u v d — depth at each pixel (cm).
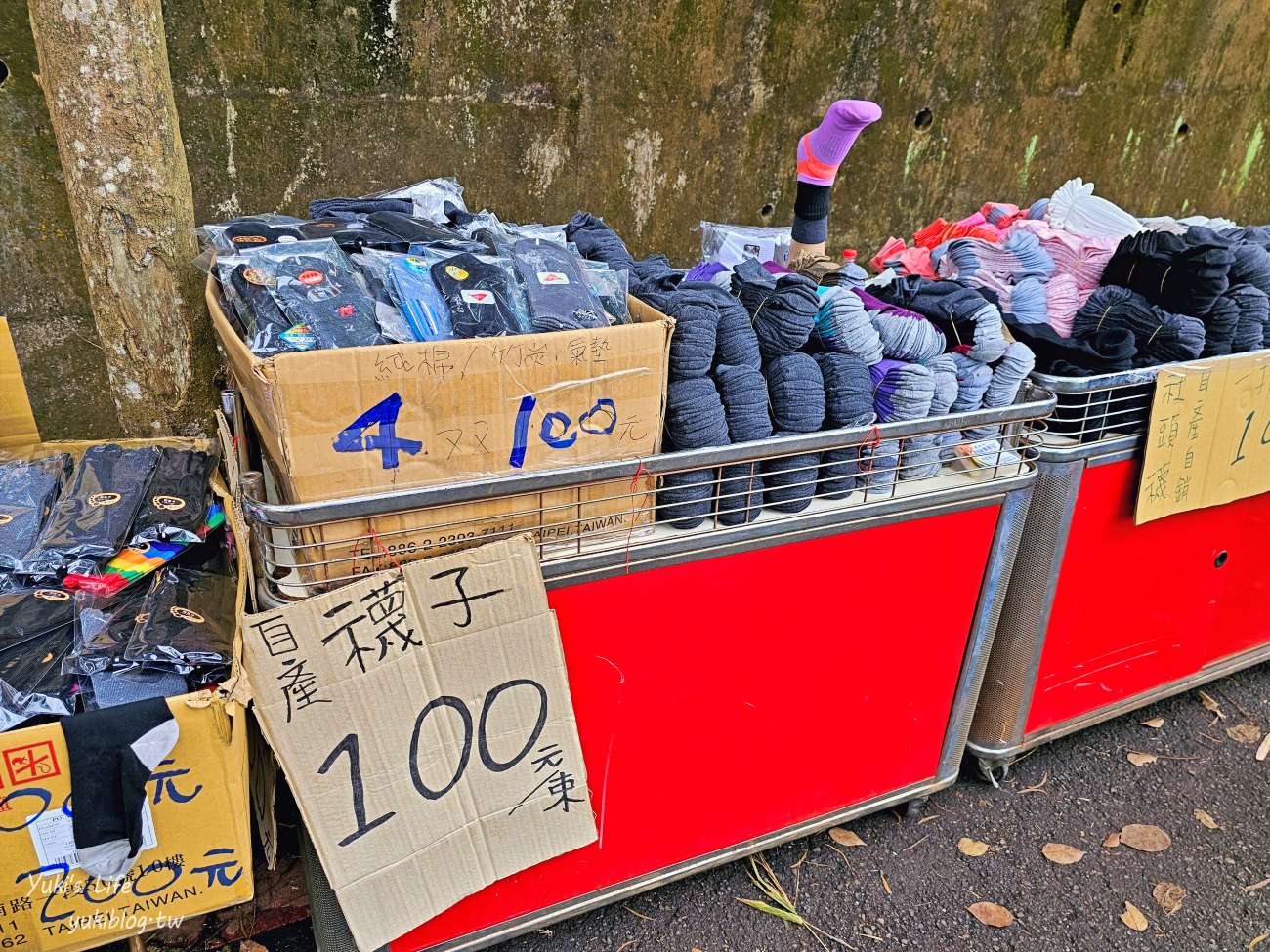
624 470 131
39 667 124
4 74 236
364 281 138
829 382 155
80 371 272
